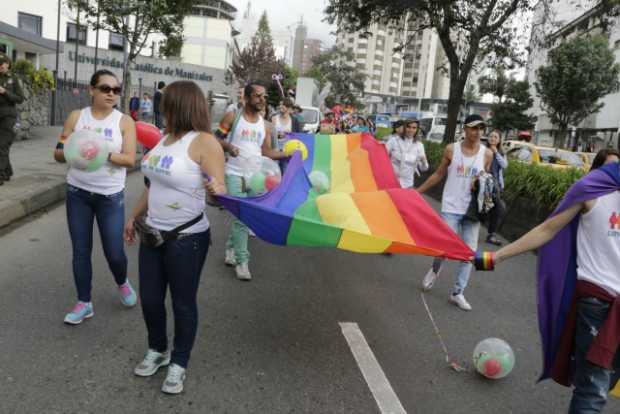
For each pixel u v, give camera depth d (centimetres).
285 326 481
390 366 421
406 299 590
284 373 394
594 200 288
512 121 4550
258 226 387
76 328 435
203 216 350
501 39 2047
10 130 912
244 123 589
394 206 412
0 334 415
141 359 393
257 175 486
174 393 350
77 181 429
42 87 1827
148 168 339
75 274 439
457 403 375
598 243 289
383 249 393
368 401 365
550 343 317
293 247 773
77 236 436
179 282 346
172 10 1866
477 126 566
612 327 281
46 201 892
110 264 455
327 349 441
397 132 857
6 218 754
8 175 927
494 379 414
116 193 440
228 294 552
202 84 5056
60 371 368
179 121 334
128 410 330
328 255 748
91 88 426
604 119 3934
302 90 3158
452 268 739
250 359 411
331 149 641
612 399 397
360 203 412
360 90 8419
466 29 2017
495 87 4622
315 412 346
